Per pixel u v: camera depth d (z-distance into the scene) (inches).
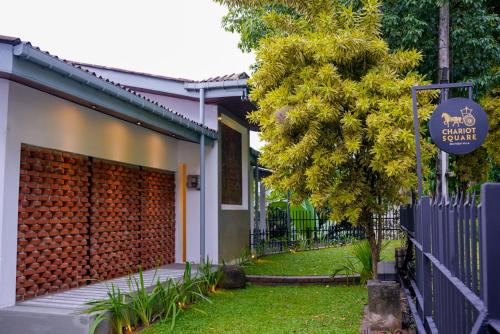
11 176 232.4
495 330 67.4
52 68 203.9
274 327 237.9
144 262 378.6
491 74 350.0
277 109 275.4
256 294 331.6
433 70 356.8
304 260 497.4
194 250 433.1
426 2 328.2
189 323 247.1
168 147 421.1
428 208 177.3
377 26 291.1
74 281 288.0
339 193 272.4
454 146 204.5
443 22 321.4
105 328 214.2
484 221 74.7
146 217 385.7
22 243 243.0
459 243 111.5
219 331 231.8
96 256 312.0
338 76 265.6
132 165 364.5
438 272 148.9
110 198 332.8
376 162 257.1
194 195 436.8
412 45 346.0
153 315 252.7
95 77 234.5
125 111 274.2
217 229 429.4
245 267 443.5
